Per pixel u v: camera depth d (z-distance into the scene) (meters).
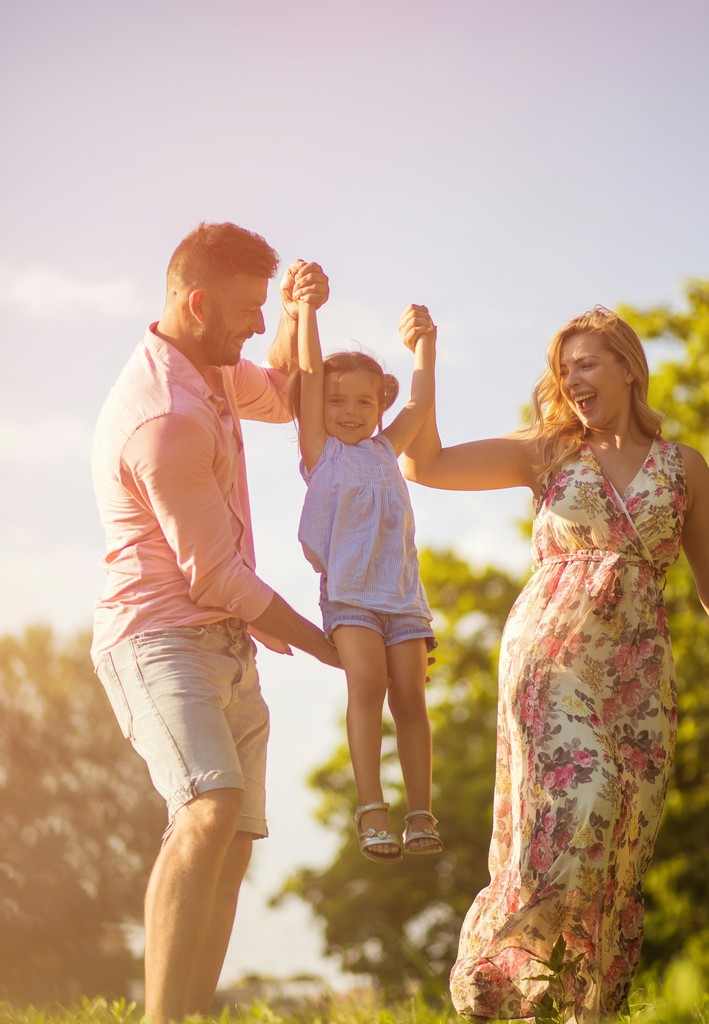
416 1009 4.45
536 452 4.12
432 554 21.88
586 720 3.64
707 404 16.59
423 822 3.64
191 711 3.54
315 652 3.75
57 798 29.12
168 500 3.59
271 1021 4.09
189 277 3.74
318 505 3.79
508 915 3.58
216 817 3.39
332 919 22.50
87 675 31.41
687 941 16.88
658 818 3.75
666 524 3.89
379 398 3.92
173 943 3.31
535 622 3.85
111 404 3.75
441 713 22.52
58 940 27.55
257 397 4.32
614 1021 3.29
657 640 3.84
